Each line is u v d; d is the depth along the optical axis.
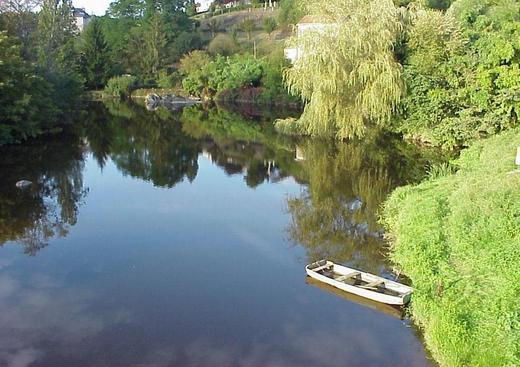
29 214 20.52
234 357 10.77
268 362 10.58
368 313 12.41
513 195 14.37
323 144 33.41
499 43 26.83
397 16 31.05
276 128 39.78
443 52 29.67
